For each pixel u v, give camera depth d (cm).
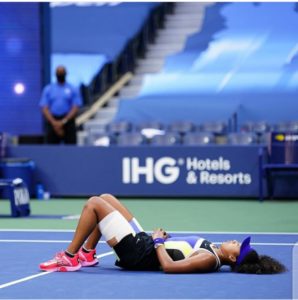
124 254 1312
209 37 3903
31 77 3975
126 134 3244
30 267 1370
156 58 4044
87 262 1371
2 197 2989
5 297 1094
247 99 3816
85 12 4031
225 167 2845
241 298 1077
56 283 1208
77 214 2411
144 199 2897
